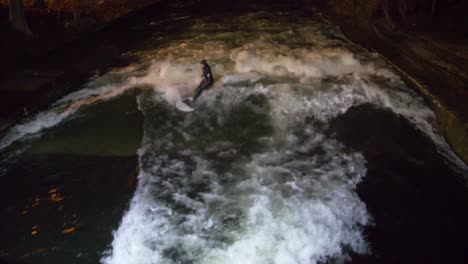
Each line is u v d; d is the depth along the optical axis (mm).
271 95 9242
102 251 5012
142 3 17984
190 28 15273
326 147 7344
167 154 7145
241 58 11609
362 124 8055
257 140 7602
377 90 9258
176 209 5766
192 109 8680
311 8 18516
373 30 12781
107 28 13734
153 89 9609
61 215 5641
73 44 11883
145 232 5328
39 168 6676
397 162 6848
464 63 8695
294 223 5445
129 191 6141
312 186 6227
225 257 4918
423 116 8031
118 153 7121
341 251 5023
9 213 5684
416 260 4906
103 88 9625
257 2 20188
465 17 11406
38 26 12695
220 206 5820
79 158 6953
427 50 9938
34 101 8281
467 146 6492
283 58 11570
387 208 5777
